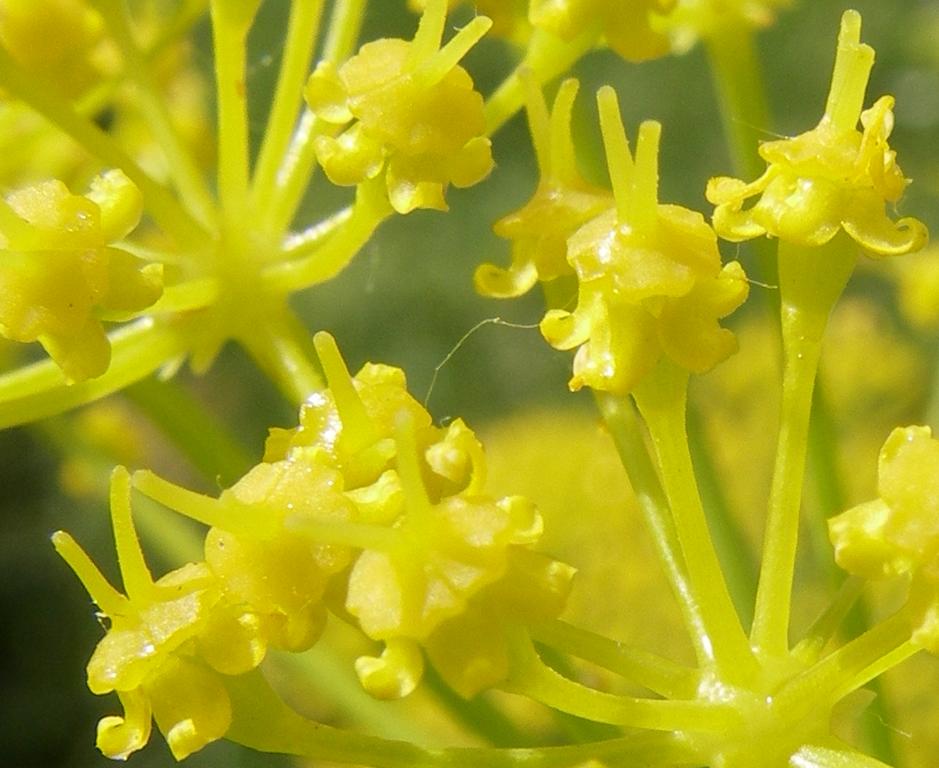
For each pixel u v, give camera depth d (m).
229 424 0.13
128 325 0.06
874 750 0.07
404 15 0.12
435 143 0.06
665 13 0.06
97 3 0.06
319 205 0.13
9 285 0.06
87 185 0.07
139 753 0.13
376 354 0.14
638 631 0.07
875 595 0.07
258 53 0.11
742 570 0.07
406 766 0.06
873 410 0.08
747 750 0.06
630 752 0.06
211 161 0.07
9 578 0.15
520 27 0.06
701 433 0.07
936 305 0.08
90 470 0.08
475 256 0.15
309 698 0.08
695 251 0.06
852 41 0.06
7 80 0.06
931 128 0.12
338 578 0.06
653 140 0.06
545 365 0.13
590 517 0.07
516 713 0.07
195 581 0.06
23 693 0.15
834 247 0.06
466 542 0.06
